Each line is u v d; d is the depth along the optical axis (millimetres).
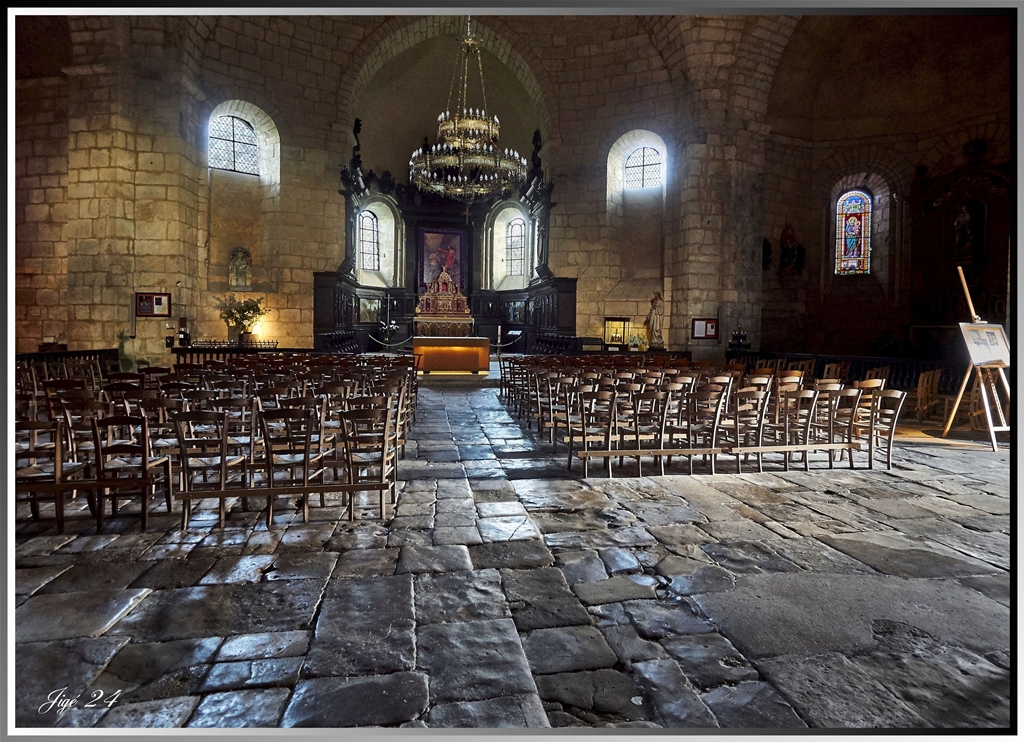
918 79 21375
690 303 20625
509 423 10039
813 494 6020
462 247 28781
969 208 20188
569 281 22656
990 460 7676
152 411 6031
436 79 26375
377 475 6250
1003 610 3580
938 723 2564
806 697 2752
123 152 17578
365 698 2740
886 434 9102
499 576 4043
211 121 20078
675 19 19891
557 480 6461
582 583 3943
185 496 4828
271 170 20828
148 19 17469
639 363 12500
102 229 17547
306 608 3578
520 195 26875
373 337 26250
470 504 5605
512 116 27328
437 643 3203
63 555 4328
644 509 5488
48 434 7305
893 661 3047
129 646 3152
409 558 4336
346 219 22109
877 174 22703
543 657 3078
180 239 18109
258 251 21000
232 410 7680
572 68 22844
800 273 23531
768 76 20594
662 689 2809
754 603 3664
